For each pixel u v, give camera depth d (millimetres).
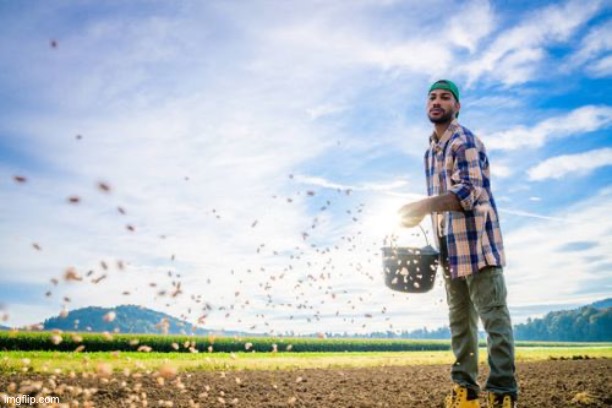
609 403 4660
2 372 6570
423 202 3814
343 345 44312
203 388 6105
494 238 3916
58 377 6336
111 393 5383
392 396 5613
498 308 3785
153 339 28562
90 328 4430
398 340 52500
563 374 8266
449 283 4277
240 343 34812
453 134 4145
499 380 3703
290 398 5340
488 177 4156
